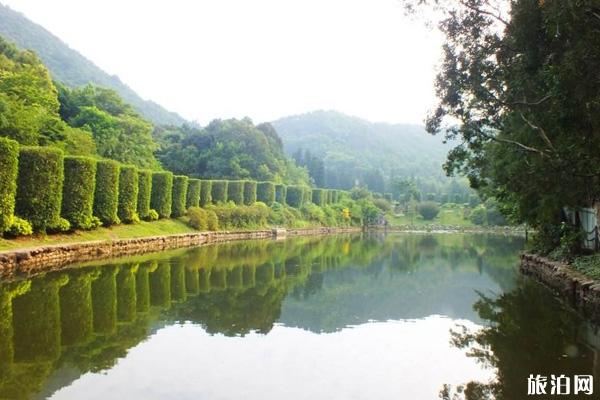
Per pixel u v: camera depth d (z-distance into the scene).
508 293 16.58
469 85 16.11
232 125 78.06
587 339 10.32
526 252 25.17
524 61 13.56
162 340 9.66
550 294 16.31
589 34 10.30
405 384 7.58
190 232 40.38
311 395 7.01
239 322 11.48
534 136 15.95
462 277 20.86
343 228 74.31
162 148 73.88
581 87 10.72
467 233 69.75
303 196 71.81
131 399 6.63
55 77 114.88
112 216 30.38
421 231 75.62
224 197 53.25
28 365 7.87
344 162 168.12
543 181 12.84
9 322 10.60
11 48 48.97
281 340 9.99
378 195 101.25
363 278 20.22
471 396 7.07
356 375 7.96
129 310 12.35
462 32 15.49
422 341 10.18
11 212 20.62
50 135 32.22
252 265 23.86
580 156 12.31
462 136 18.78
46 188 23.22
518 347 9.71
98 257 24.20
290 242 44.41
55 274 17.72
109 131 45.94
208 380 7.47
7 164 20.16
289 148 199.50
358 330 11.09
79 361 8.16
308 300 14.77
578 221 22.08
